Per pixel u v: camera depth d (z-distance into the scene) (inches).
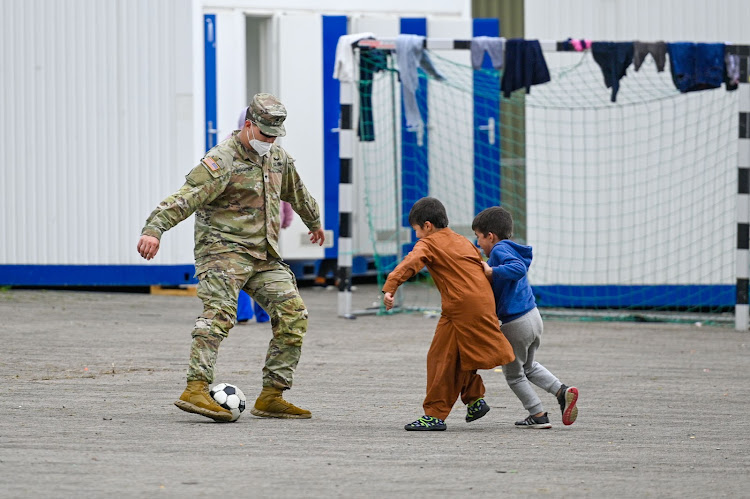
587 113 1517.0
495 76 1690.5
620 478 618.5
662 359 1119.0
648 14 1541.6
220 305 764.0
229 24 1678.2
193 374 757.9
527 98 1530.5
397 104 1726.1
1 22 1604.3
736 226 1429.6
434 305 1604.3
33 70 1604.3
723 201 1515.7
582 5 1539.1
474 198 1713.8
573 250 1530.5
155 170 1604.3
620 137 1517.0
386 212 1752.0
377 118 1731.1
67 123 1606.8
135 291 1669.5
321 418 789.9
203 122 1617.9
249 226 773.9
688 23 1544.0
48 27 1601.9
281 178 791.1
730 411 842.8
